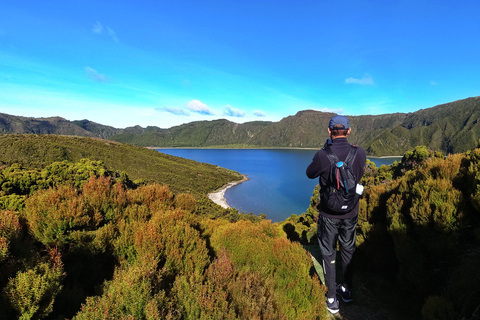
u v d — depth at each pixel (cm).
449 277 255
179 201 515
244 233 424
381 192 430
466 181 294
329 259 275
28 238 261
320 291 275
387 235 370
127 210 372
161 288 213
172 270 254
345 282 303
